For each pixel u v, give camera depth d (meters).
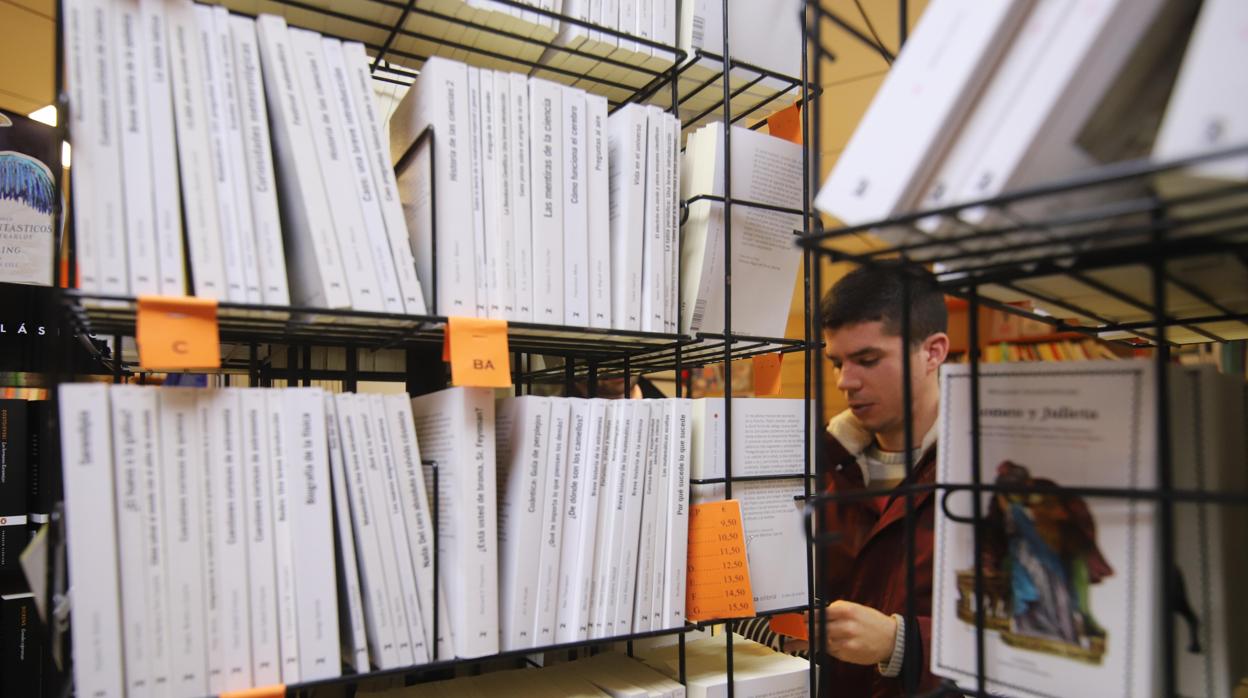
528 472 0.95
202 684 0.77
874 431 1.49
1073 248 0.53
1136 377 0.57
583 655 1.33
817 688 1.11
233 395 0.81
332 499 0.86
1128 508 0.57
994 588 0.64
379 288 0.90
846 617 1.17
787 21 1.28
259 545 0.81
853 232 0.52
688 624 1.06
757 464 1.15
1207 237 0.48
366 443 0.87
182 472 0.78
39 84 2.47
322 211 0.87
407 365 1.33
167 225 0.80
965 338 3.02
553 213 1.02
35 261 1.51
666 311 1.11
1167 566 0.52
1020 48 0.49
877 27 2.07
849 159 0.54
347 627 0.87
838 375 1.52
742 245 1.17
